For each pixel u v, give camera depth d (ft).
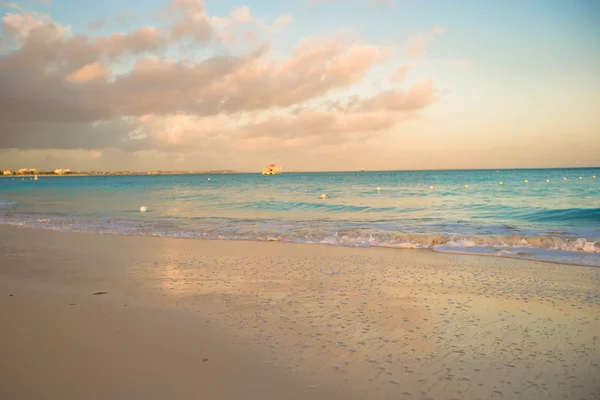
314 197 127.03
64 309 21.40
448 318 19.89
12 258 36.52
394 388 13.24
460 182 224.53
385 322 19.33
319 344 16.72
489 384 13.51
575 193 120.06
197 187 224.74
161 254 37.78
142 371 14.35
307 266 32.17
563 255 35.94
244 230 55.31
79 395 12.70
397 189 166.20
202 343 16.85
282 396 12.75
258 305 21.98
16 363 14.98
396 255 36.91
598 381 13.66
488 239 42.68
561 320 19.60
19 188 227.81
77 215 80.79
